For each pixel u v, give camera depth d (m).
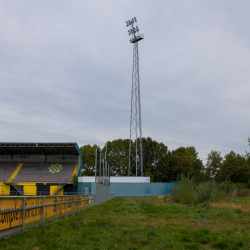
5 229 7.90
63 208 13.91
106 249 7.14
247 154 71.25
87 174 76.69
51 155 51.03
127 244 7.70
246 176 62.34
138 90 51.34
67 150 48.62
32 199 9.84
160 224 11.96
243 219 14.14
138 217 14.66
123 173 77.81
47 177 46.12
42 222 10.81
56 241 7.60
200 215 15.59
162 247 7.57
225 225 11.87
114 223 11.43
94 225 10.84
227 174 63.69
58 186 42.88
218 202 24.86
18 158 50.84
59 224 11.16
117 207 21.69
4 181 43.34
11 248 6.71
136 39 51.50
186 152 86.69
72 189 44.25
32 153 50.97
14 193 43.19
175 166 71.88
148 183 50.44
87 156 77.00
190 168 71.81
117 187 50.34
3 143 44.81
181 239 8.51
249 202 21.05
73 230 9.84
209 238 8.46
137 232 9.61
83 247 7.29
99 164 29.19
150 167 73.25
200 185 28.78
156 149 72.56
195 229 10.67
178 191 30.27
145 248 7.41
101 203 29.12
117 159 80.00
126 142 83.38
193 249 7.46
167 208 20.27
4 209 7.78
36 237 8.12
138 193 50.16
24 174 47.00
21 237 8.02
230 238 8.63
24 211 9.12
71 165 49.88
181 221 13.09
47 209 11.50
